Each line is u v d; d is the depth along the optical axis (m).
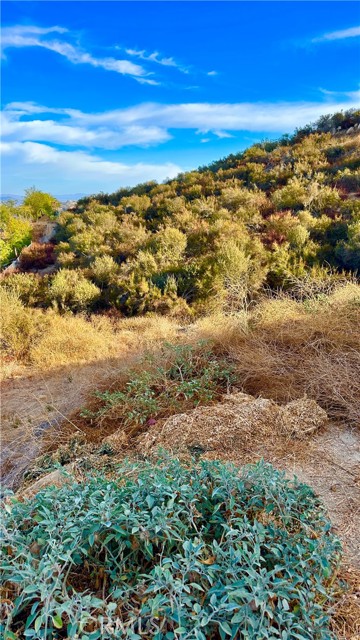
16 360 4.60
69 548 1.08
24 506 1.26
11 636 0.90
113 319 7.03
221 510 1.28
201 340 3.31
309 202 10.65
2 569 1.03
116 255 10.73
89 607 0.95
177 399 2.72
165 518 1.11
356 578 1.21
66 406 3.13
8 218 20.83
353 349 2.71
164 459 1.63
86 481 1.48
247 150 19.56
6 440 2.75
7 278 9.89
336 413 2.24
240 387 2.74
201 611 0.90
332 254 8.03
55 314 6.38
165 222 12.52
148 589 0.94
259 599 0.90
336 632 1.03
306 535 1.18
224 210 11.68
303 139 18.47
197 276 8.20
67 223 17.89
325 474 1.77
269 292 6.21
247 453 1.95
